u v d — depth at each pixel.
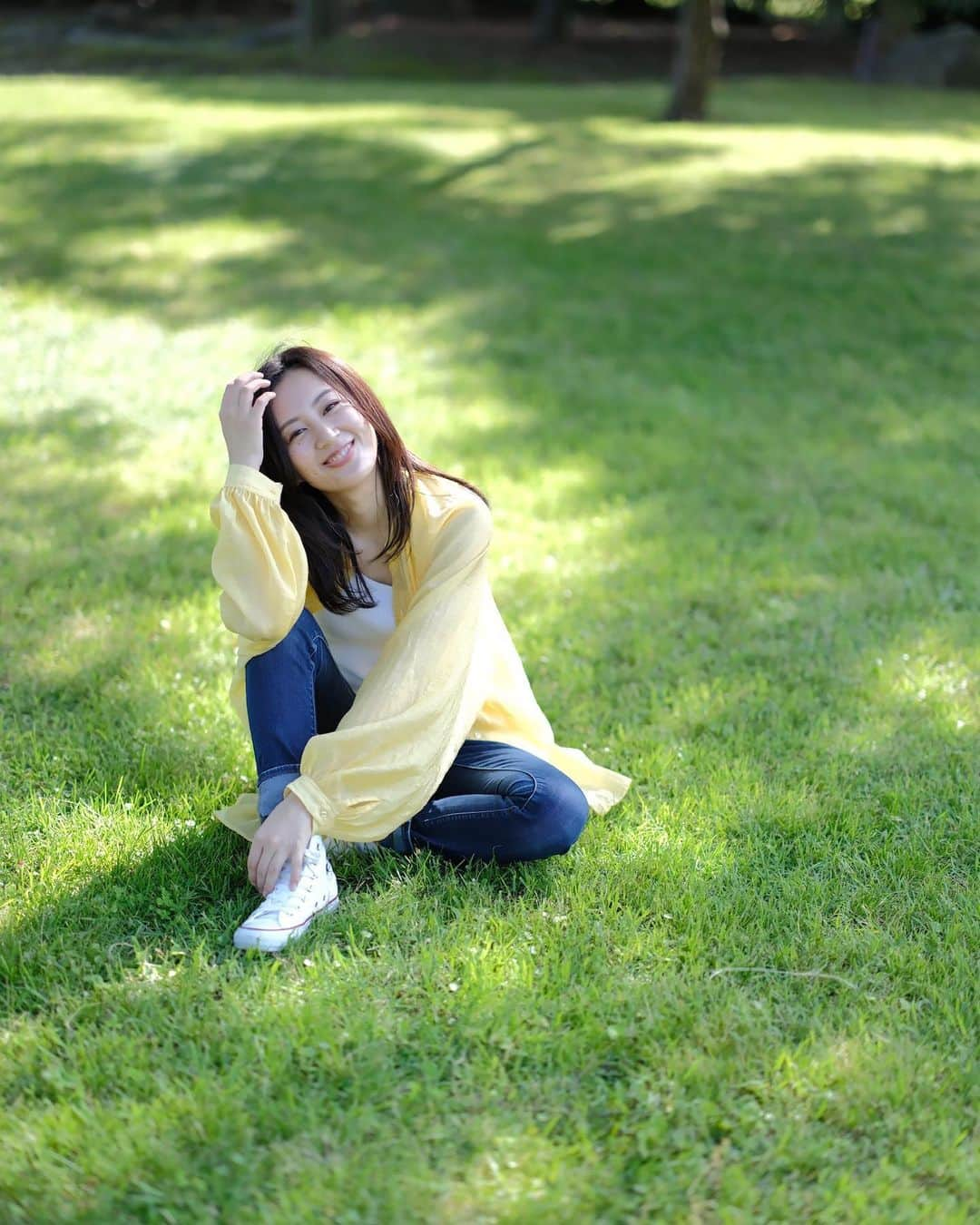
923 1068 2.28
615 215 10.48
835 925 2.71
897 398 6.81
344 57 23.48
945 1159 2.10
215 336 7.59
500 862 2.89
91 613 4.18
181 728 3.51
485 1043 2.34
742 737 3.51
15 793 3.17
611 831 3.04
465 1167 2.06
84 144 12.61
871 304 8.36
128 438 5.94
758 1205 2.01
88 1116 2.14
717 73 24.14
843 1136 2.16
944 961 2.58
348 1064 2.27
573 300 8.48
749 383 7.04
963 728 3.57
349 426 2.73
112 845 2.92
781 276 8.88
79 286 8.49
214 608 4.26
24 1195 2.00
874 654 4.04
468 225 10.20
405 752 2.64
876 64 23.00
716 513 5.26
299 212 10.41
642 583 4.55
